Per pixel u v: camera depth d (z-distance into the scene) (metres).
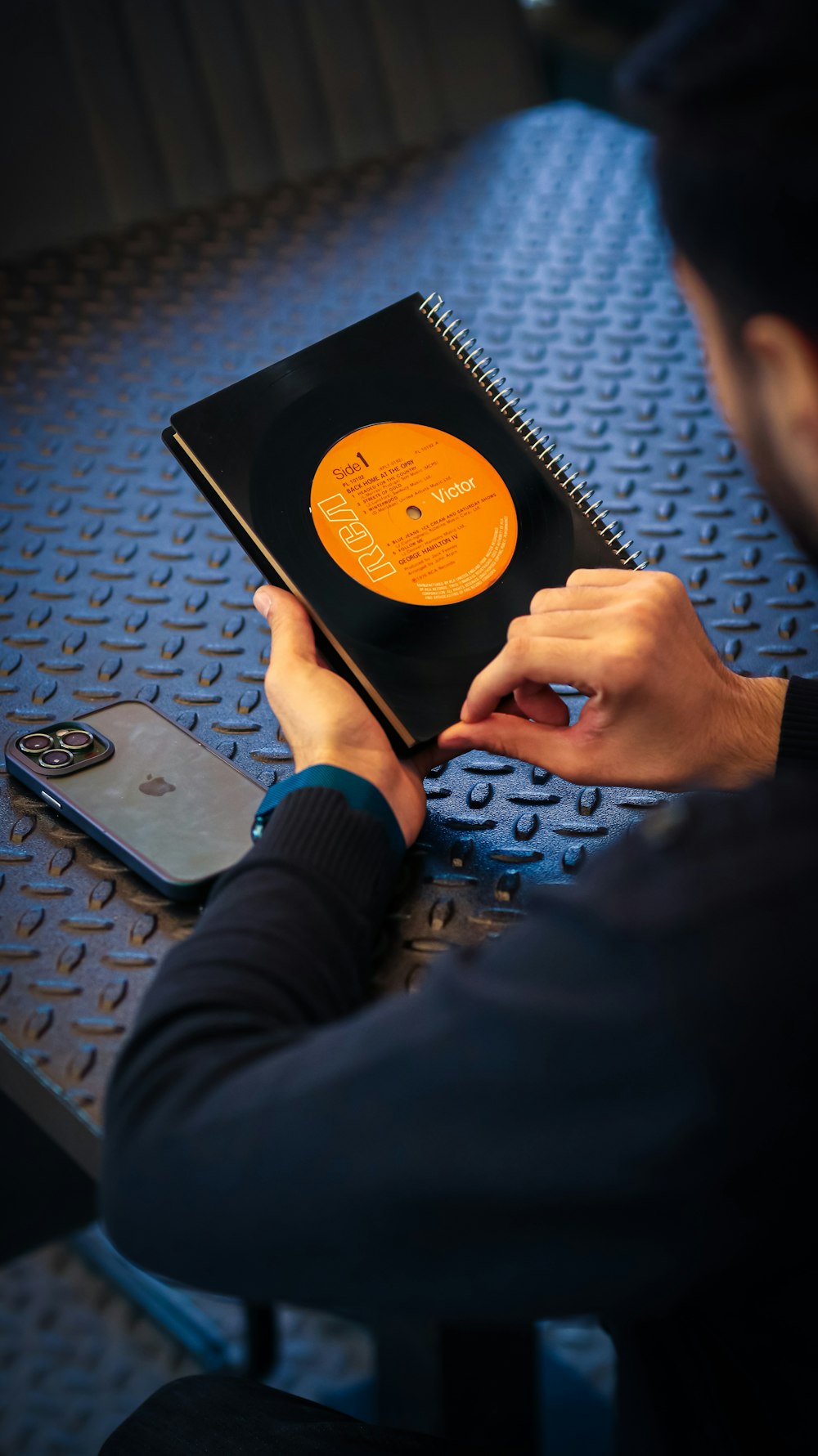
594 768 0.89
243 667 1.12
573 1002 0.51
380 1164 0.54
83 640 1.15
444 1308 0.57
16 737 0.99
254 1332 1.60
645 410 1.47
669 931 0.49
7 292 1.72
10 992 0.82
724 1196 0.50
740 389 0.56
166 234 1.86
